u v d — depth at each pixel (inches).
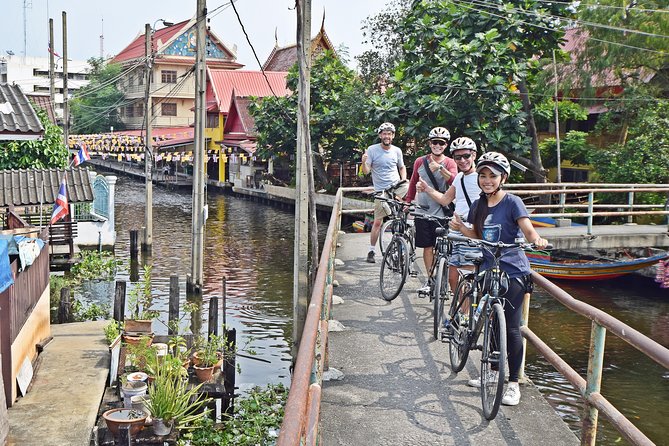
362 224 1120.2
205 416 426.0
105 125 2672.2
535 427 197.6
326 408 209.2
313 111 1450.5
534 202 976.3
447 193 281.4
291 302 759.7
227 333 483.2
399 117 911.0
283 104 1483.8
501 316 192.5
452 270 280.1
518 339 211.6
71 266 896.9
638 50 880.3
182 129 2517.2
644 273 793.6
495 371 198.8
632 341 141.3
